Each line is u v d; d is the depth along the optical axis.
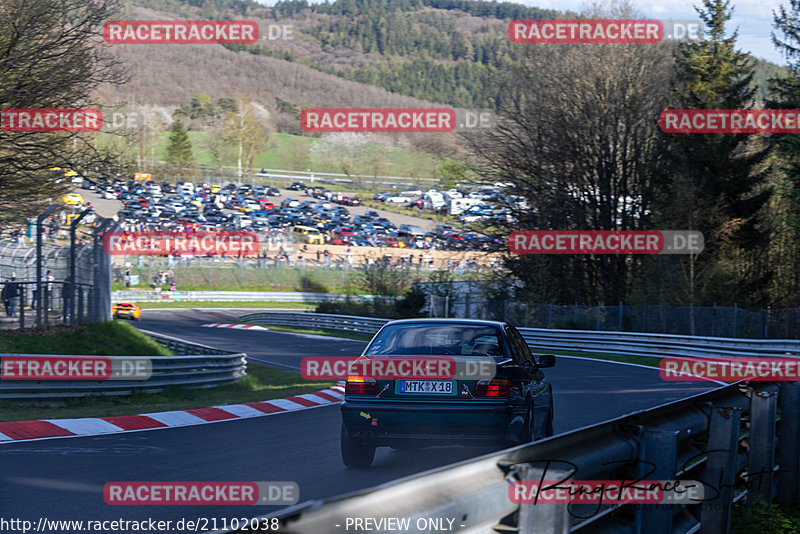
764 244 149.12
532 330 131.88
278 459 29.41
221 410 45.62
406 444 26.55
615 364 102.38
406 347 27.52
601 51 151.50
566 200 149.88
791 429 23.62
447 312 153.50
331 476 26.19
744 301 134.25
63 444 31.70
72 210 80.06
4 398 44.28
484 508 9.65
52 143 68.56
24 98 66.19
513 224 153.12
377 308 171.38
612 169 153.12
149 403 51.53
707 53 154.88
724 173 146.50
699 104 152.00
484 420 25.70
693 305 120.31
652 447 14.68
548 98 150.50
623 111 151.88
